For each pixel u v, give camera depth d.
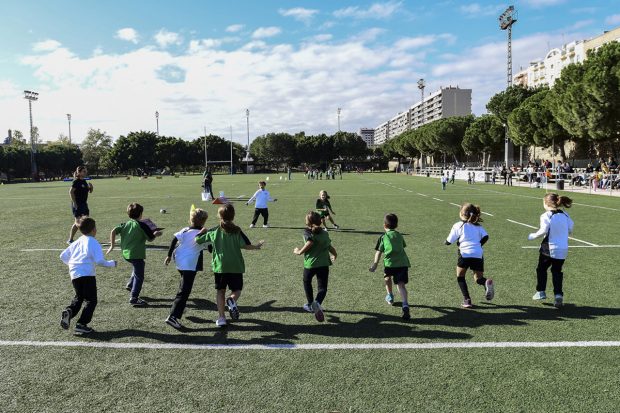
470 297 6.38
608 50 31.38
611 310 5.72
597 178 28.86
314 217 5.52
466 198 24.69
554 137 43.12
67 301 6.41
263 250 10.13
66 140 137.00
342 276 7.71
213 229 5.40
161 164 109.00
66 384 3.91
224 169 122.31
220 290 5.31
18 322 5.52
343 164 121.56
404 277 5.62
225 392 3.72
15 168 82.81
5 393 3.76
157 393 3.73
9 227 14.41
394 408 3.44
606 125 32.75
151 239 6.36
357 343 4.75
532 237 6.00
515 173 44.09
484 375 3.97
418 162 119.69
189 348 4.68
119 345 4.78
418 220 15.32
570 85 35.34
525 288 6.83
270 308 6.00
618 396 3.59
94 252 5.17
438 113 161.25
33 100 77.75
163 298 6.55
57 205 22.91
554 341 4.72
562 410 3.39
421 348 4.59
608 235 11.69
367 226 14.06
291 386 3.81
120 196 28.41
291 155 118.44
